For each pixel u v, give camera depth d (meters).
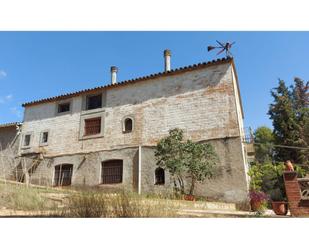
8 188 6.30
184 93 13.81
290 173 5.98
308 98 23.77
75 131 16.44
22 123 18.70
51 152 16.77
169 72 14.39
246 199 9.69
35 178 16.52
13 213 5.02
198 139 12.69
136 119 14.71
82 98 16.94
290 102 22.12
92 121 16.25
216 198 11.26
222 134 12.23
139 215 4.56
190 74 13.99
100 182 14.41
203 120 12.90
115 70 18.03
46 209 5.35
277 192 13.37
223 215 5.77
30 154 17.47
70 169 15.89
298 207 5.72
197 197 11.01
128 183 13.60
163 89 14.50
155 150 13.57
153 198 5.28
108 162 14.81
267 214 6.52
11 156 18.14
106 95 16.19
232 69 13.30
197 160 10.79
